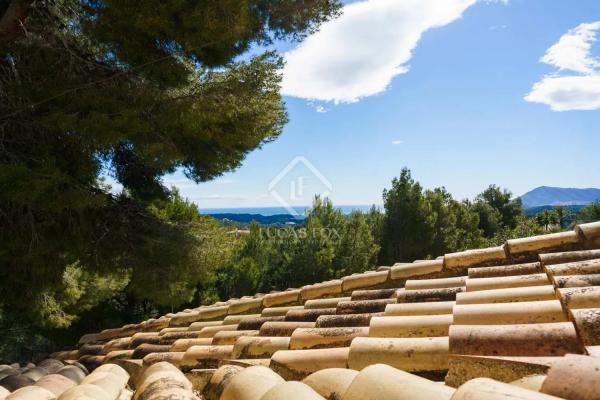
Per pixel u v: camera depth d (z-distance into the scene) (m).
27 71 5.25
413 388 1.04
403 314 2.31
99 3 4.83
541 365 1.19
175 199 12.51
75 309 11.71
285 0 5.39
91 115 4.75
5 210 5.64
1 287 6.59
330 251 16.59
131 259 6.80
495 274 2.81
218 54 4.85
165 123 5.05
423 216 20.16
